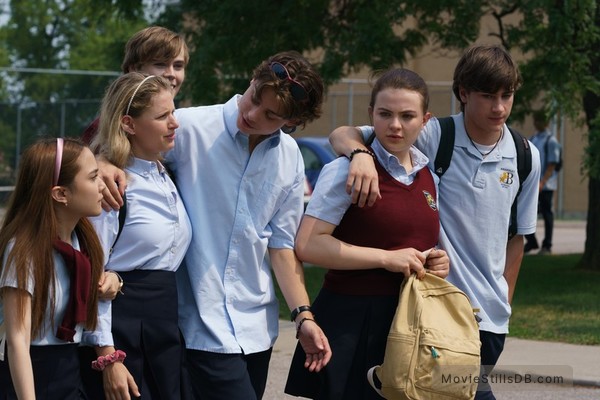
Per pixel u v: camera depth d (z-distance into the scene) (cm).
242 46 1636
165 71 646
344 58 1577
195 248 540
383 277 543
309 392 559
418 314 520
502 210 580
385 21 1537
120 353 501
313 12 1631
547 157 2077
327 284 560
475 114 565
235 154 542
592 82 1483
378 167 545
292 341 1162
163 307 521
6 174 2852
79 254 485
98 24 2033
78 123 2900
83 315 485
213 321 537
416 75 547
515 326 1231
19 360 465
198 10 1720
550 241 2100
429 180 561
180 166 545
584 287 1567
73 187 483
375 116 541
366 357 542
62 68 5284
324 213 541
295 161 557
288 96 505
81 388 509
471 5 1547
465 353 516
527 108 1623
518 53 1750
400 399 516
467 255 578
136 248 513
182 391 538
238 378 538
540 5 1468
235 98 552
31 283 469
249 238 543
